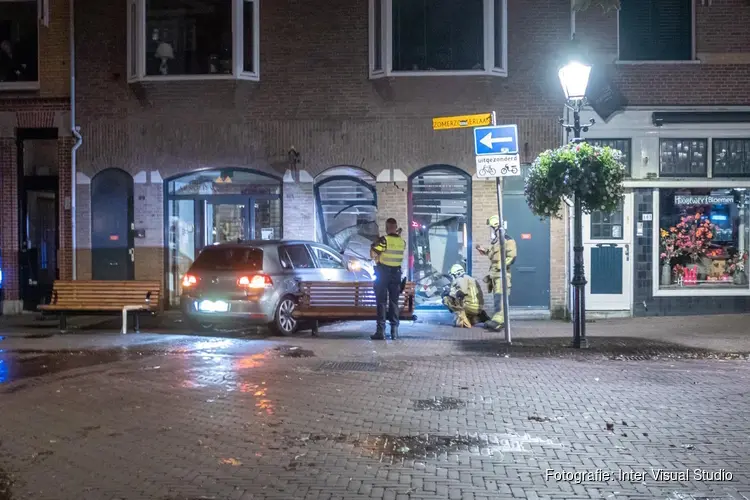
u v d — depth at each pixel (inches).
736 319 610.5
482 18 631.2
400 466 246.7
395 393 349.7
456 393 349.4
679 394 347.3
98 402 335.0
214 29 648.4
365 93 645.9
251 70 650.2
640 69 629.9
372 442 273.1
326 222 660.1
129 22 653.3
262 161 652.7
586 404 328.2
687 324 586.9
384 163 643.5
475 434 282.5
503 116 638.5
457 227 651.5
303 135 649.6
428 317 639.8
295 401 334.3
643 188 634.2
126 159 661.9
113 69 661.9
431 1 634.8
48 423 302.8
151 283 561.0
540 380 378.9
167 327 590.9
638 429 289.1
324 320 560.7
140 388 361.4
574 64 469.4
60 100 671.1
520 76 637.9
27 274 692.1
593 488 226.2
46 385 369.1
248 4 649.0
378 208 645.9
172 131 658.2
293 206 651.5
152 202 660.7
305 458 255.6
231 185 668.1
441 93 636.7
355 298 543.8
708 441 273.9
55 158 691.4
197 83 642.8
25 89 673.0
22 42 681.0
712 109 629.3
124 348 477.7
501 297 568.4
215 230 671.1
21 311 685.3
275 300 526.0
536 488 226.2
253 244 537.3
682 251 641.6
